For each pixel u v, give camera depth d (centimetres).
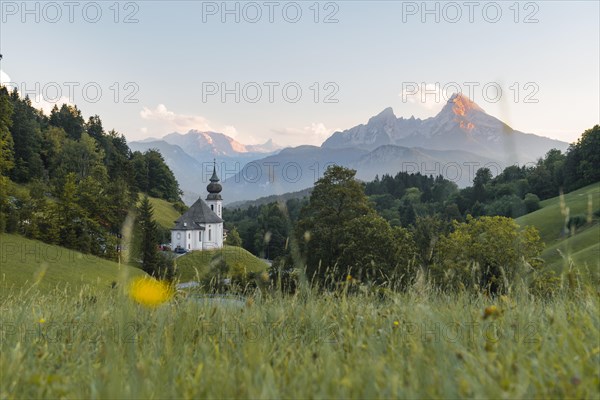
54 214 7225
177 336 376
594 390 215
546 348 278
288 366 280
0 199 6806
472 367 240
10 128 13400
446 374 238
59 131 16938
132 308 435
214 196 15400
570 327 322
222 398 233
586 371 241
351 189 4488
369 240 2953
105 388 229
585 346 267
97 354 339
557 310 382
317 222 4234
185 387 244
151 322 419
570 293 455
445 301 490
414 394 212
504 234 1958
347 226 3316
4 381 257
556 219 6419
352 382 222
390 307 451
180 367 284
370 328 360
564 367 245
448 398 213
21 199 7350
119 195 7762
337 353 308
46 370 299
